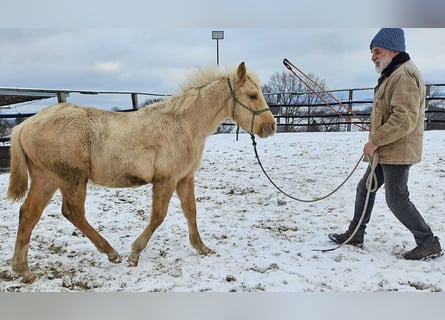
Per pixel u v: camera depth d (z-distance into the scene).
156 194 3.40
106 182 3.36
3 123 8.92
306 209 5.18
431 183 6.31
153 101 4.39
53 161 3.11
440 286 3.00
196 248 3.71
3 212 5.05
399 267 3.35
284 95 12.96
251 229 4.41
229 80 3.62
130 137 3.28
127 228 4.53
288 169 7.70
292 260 3.53
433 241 3.46
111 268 3.40
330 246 3.87
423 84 3.31
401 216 3.46
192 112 3.53
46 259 3.62
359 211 3.78
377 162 3.44
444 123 12.08
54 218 4.78
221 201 5.57
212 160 8.79
